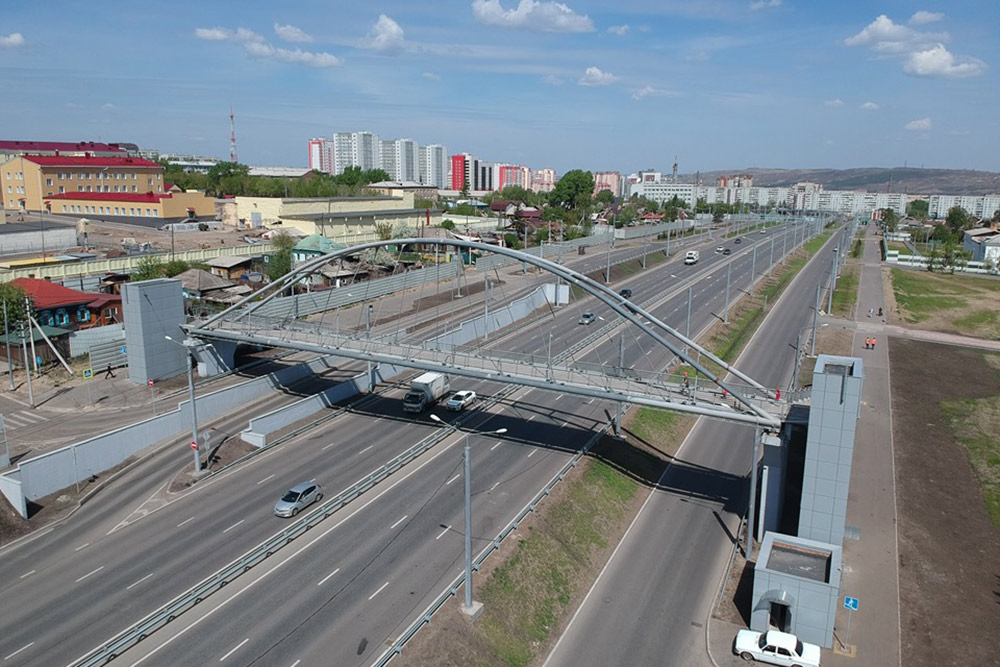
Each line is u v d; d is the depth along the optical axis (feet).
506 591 124.47
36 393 209.67
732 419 143.95
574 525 148.97
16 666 103.04
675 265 519.60
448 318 306.35
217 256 386.11
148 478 164.76
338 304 327.06
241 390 211.20
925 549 147.02
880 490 172.86
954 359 300.61
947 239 647.56
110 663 103.65
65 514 148.66
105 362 230.07
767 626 119.96
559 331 305.53
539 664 112.78
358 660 105.09
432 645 108.06
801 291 447.01
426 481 164.96
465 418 205.98
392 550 135.33
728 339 311.06
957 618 124.88
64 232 416.46
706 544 148.25
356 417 206.08
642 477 176.86
